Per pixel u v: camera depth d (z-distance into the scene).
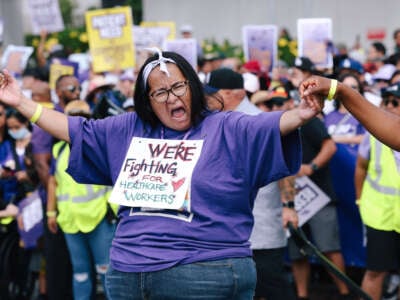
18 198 8.37
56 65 11.47
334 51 12.12
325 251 8.36
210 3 21.77
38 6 13.94
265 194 6.76
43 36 13.99
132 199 4.47
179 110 4.50
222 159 4.40
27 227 8.25
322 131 8.04
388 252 7.43
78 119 4.73
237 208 4.42
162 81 4.48
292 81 9.59
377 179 7.46
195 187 4.36
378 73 11.28
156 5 22.28
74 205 7.61
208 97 4.80
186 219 4.37
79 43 19.66
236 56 18.20
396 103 7.52
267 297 6.89
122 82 11.88
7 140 8.44
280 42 16.73
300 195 8.23
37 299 9.03
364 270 9.56
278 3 21.06
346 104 4.10
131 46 12.41
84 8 31.31
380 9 20.47
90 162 4.77
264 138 4.29
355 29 20.67
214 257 4.34
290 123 4.20
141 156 4.57
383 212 7.40
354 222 8.86
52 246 8.06
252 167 4.37
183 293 4.34
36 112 4.65
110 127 4.71
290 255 8.35
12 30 19.52
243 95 6.93
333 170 8.86
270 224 6.77
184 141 4.50
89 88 10.37
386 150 7.39
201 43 20.47
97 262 7.72
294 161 4.30
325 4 20.73
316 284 9.57
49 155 8.23
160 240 4.38
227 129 4.41
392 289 8.36
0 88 4.61
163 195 4.40
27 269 8.66
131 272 4.41
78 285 7.85
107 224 7.59
